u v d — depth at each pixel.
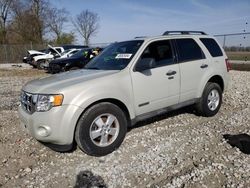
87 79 4.41
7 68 24.47
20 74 18.41
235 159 4.17
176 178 3.71
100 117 4.34
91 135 4.28
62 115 4.04
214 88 6.18
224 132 5.29
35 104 4.15
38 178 3.88
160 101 5.16
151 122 5.93
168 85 5.23
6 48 39.16
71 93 4.10
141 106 4.88
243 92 8.78
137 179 3.73
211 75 6.05
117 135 4.54
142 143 4.85
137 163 4.15
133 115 4.80
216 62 6.24
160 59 5.21
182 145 4.73
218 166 3.97
